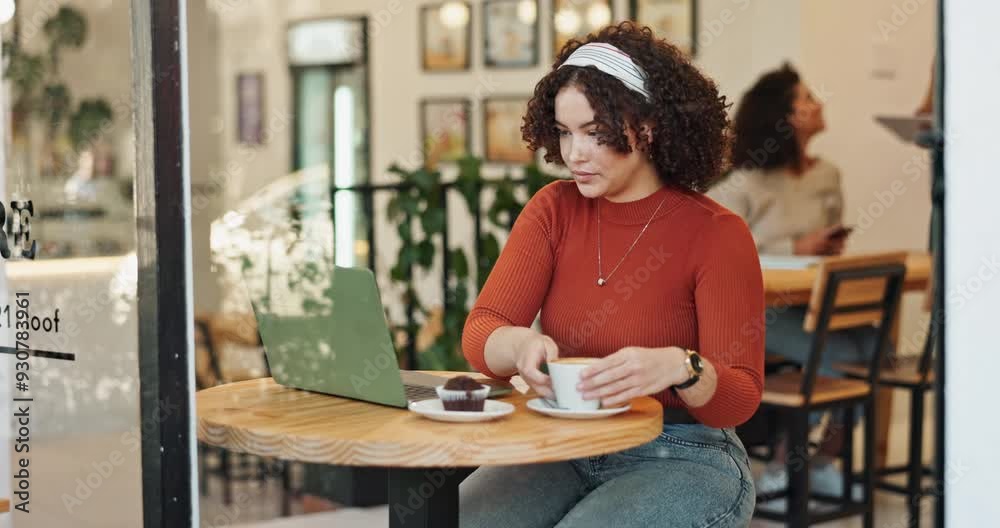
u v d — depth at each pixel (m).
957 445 1.43
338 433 1.41
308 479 3.88
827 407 3.24
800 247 4.60
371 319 1.56
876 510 3.65
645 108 1.68
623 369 1.48
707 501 1.61
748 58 5.74
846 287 3.20
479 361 1.75
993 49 1.39
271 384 1.82
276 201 6.21
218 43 7.42
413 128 7.47
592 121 1.66
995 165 1.40
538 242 1.85
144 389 1.50
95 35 1.95
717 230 1.73
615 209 1.80
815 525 3.41
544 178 4.39
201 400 1.67
